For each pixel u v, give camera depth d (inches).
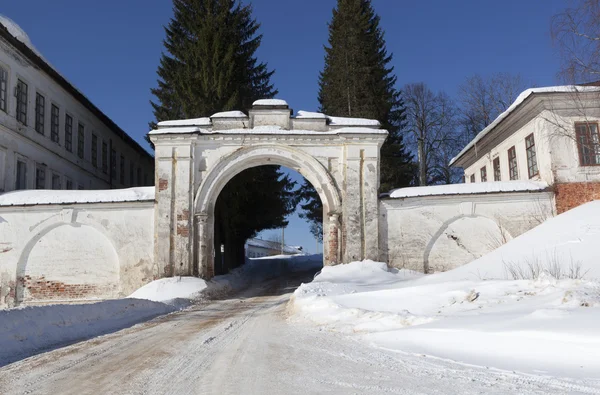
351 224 771.4
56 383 235.0
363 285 622.2
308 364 258.7
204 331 412.8
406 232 773.3
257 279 1133.7
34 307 392.8
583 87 726.5
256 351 306.7
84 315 444.5
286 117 813.2
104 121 1311.5
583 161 759.1
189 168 781.9
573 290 331.3
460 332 287.9
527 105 791.7
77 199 778.2
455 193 768.9
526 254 630.5
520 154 874.1
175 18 1229.7
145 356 301.0
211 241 788.6
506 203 762.2
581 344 228.4
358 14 1416.1
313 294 548.4
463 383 203.5
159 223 764.6
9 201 773.9
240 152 794.8
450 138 1694.1
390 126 1387.8
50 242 773.9
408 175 1502.2
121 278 759.7
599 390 181.3
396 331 330.3
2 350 314.3
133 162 1593.3
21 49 909.2
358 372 234.1
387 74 1460.4
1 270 759.7
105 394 211.3
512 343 253.0
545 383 195.2
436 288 454.9
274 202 1184.2
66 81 1068.5
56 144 1053.8
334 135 793.6
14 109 897.5
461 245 764.6
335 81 1412.4
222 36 1093.1
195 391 209.9
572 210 730.8
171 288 718.5
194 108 1008.9
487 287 413.7
